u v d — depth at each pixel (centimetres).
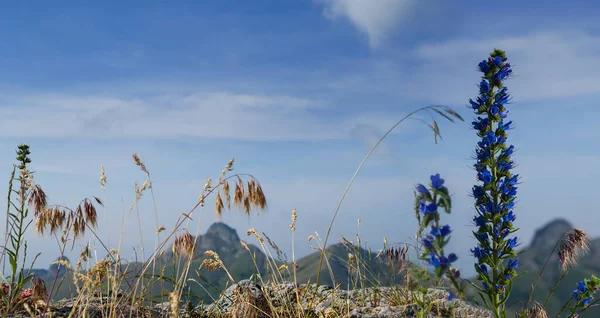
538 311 81
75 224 84
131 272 82
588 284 81
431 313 78
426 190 57
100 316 80
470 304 81
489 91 81
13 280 81
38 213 85
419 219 59
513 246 75
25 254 81
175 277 85
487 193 77
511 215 76
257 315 86
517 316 81
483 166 79
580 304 81
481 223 77
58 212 84
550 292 86
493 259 76
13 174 83
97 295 85
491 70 81
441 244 56
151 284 83
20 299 83
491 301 75
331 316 85
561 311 82
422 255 57
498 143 79
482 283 75
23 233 81
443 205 56
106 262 76
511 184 78
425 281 60
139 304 81
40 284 82
